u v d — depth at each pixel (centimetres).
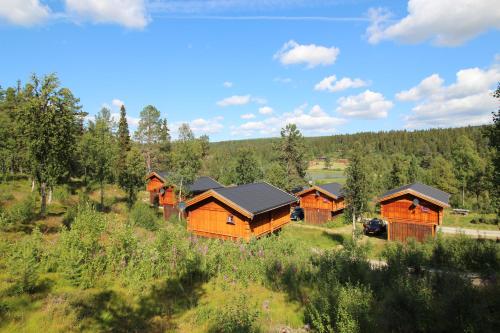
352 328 744
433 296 912
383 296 1006
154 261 1273
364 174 2567
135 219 2286
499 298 848
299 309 1028
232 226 2155
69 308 864
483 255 1567
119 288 1079
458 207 4547
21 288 911
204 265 1309
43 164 1992
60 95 1981
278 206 2392
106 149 3091
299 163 4641
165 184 3359
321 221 3669
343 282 1187
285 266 1353
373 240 2839
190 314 945
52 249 1226
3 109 3600
